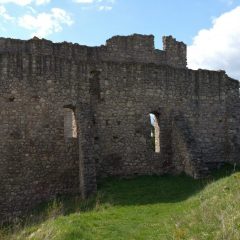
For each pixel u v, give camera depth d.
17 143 26.00
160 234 16.19
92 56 32.06
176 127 30.05
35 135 26.45
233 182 20.48
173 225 16.66
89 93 28.14
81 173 25.94
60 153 27.00
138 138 29.34
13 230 21.00
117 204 22.64
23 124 26.23
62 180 26.88
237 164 32.69
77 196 26.16
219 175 28.81
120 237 16.59
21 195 25.78
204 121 31.98
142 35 34.47
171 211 20.38
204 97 32.16
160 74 30.52
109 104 28.70
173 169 30.14
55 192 26.61
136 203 22.78
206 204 17.86
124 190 25.58
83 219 18.89
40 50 30.42
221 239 13.15
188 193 24.41
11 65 26.31
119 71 29.22
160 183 27.23
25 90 26.45
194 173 27.84
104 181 27.41
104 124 28.44
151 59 34.59
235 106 33.53
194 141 29.34
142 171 29.28
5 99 25.98
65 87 27.47
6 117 25.91
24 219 23.88
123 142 28.89
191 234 14.49
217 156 32.22
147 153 29.55
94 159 26.27
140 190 25.58
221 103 32.88
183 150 29.14
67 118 33.94
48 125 26.84
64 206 24.28
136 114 29.44
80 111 27.16
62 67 27.52
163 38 35.72
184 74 31.48
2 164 25.58
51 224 17.97
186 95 31.44
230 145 32.72
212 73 32.69
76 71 27.89
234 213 14.89
